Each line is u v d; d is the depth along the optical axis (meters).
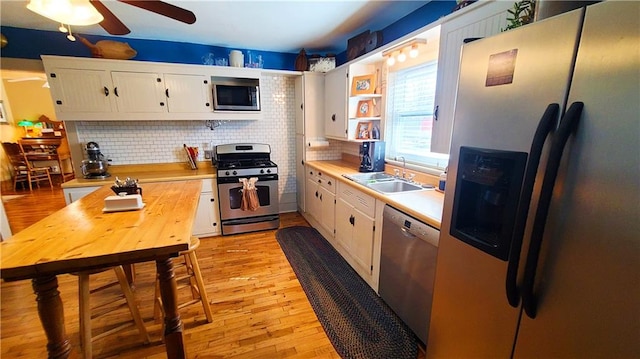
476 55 1.03
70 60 2.71
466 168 1.09
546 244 0.82
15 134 5.73
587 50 0.70
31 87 5.75
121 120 3.06
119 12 2.38
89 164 2.94
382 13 2.48
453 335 1.25
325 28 2.84
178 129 3.45
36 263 1.01
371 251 2.15
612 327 0.70
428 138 2.40
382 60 2.75
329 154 3.82
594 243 0.71
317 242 3.13
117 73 2.86
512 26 1.16
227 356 1.60
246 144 3.65
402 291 1.78
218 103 3.21
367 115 2.96
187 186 2.30
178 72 3.07
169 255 1.19
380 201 1.98
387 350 1.64
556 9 0.92
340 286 2.26
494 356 1.05
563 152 0.76
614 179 0.67
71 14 1.46
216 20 2.60
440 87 1.76
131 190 1.87
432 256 1.47
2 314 1.95
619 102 0.65
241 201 3.29
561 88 0.76
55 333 1.19
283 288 2.26
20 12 2.37
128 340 1.72
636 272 0.65
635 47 0.61
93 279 2.40
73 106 2.79
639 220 0.63
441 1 2.15
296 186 4.21
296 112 3.91
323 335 1.76
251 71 3.34
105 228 1.34
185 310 1.98
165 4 1.47
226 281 2.36
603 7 0.66
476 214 1.16
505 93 0.92
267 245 3.07
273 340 1.72
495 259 1.00
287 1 2.22
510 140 0.92
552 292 0.82
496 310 1.02
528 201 0.83
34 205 4.36
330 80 3.38
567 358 0.80
